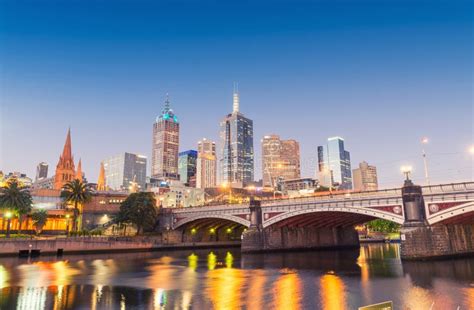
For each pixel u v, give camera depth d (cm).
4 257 7369
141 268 5859
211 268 5884
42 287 4025
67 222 10812
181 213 11062
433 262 5797
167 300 3350
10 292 3734
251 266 6191
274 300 3344
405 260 6009
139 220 10406
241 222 9400
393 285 4081
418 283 4172
